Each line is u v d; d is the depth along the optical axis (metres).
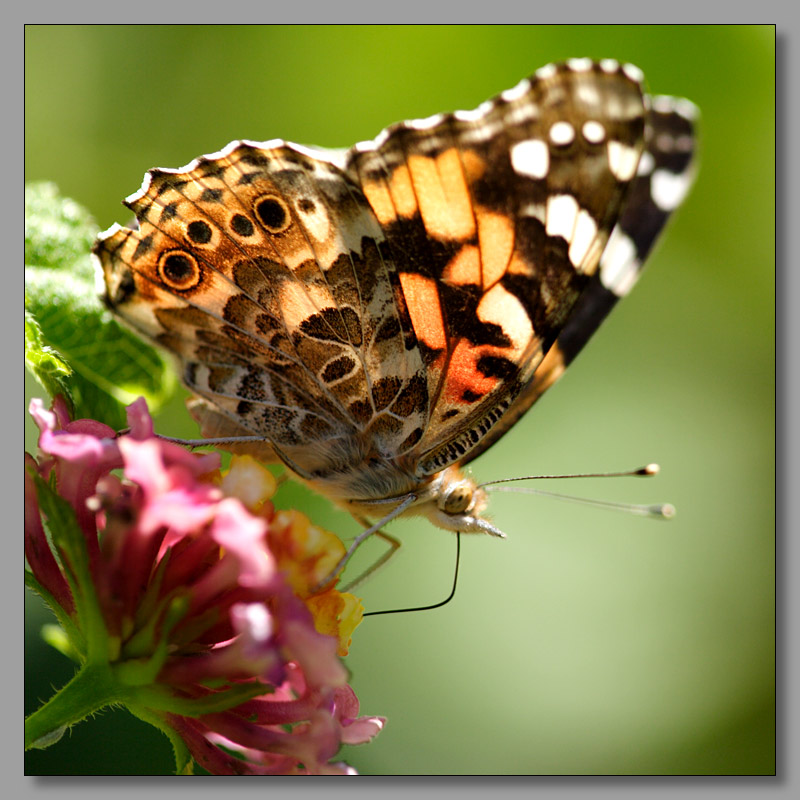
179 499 0.33
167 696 0.33
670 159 0.36
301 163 0.34
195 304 0.35
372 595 0.38
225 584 0.33
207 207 0.34
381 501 0.35
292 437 0.35
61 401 0.34
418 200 0.35
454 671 0.38
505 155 0.35
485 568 0.39
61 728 0.33
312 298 0.35
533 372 0.35
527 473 0.39
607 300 0.36
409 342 0.35
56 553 0.34
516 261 0.35
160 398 0.35
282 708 0.34
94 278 0.35
